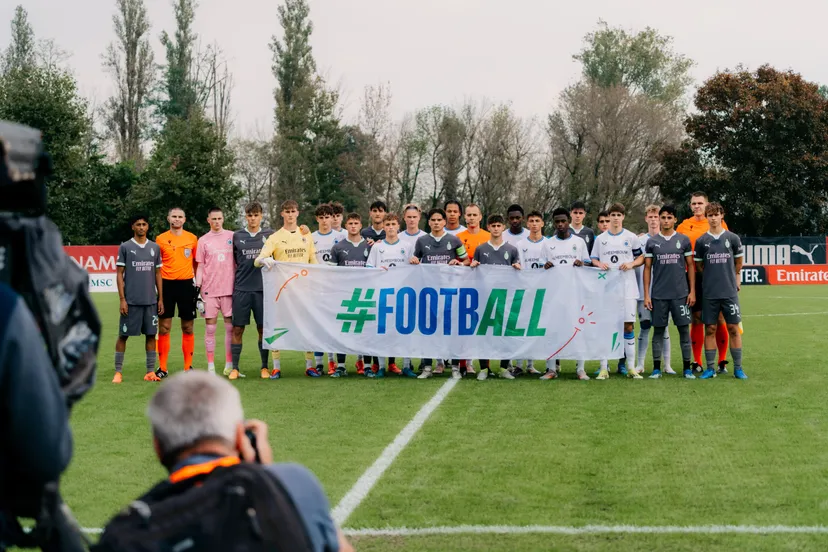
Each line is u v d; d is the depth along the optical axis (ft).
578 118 169.78
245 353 47.50
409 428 25.50
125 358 44.98
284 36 179.52
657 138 169.99
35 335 6.58
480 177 173.78
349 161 172.24
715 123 150.10
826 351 44.14
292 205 37.06
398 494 18.67
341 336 36.47
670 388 32.68
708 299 34.94
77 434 25.30
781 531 16.11
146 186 133.08
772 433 24.44
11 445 6.42
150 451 23.15
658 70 197.47
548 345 35.68
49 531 7.29
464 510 17.51
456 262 36.91
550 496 18.45
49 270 7.23
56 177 128.57
